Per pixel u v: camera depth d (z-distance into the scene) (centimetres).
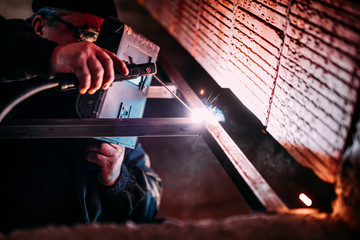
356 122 71
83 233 68
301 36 88
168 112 179
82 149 143
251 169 93
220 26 152
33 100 137
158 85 164
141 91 140
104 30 123
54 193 132
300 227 71
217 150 107
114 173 145
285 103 99
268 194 83
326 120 80
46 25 142
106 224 73
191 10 202
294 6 91
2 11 395
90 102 119
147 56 138
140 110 145
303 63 88
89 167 145
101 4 143
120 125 105
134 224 73
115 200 153
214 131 112
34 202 127
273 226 71
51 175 133
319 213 77
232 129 134
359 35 68
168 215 256
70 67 101
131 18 359
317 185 87
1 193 123
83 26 141
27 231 68
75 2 138
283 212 77
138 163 184
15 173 126
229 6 138
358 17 68
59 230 69
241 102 141
